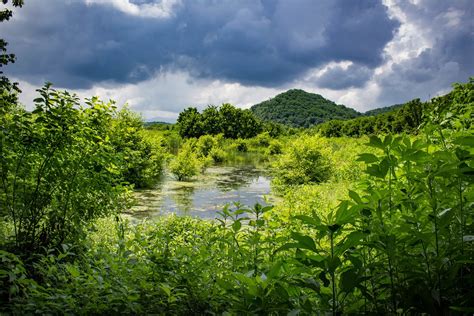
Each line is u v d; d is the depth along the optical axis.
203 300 2.49
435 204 1.58
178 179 21.83
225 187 19.34
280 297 1.66
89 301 2.35
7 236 4.55
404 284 1.69
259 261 2.39
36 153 4.53
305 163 18.05
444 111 2.19
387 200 1.70
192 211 13.03
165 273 2.74
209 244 3.19
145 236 3.85
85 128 4.68
